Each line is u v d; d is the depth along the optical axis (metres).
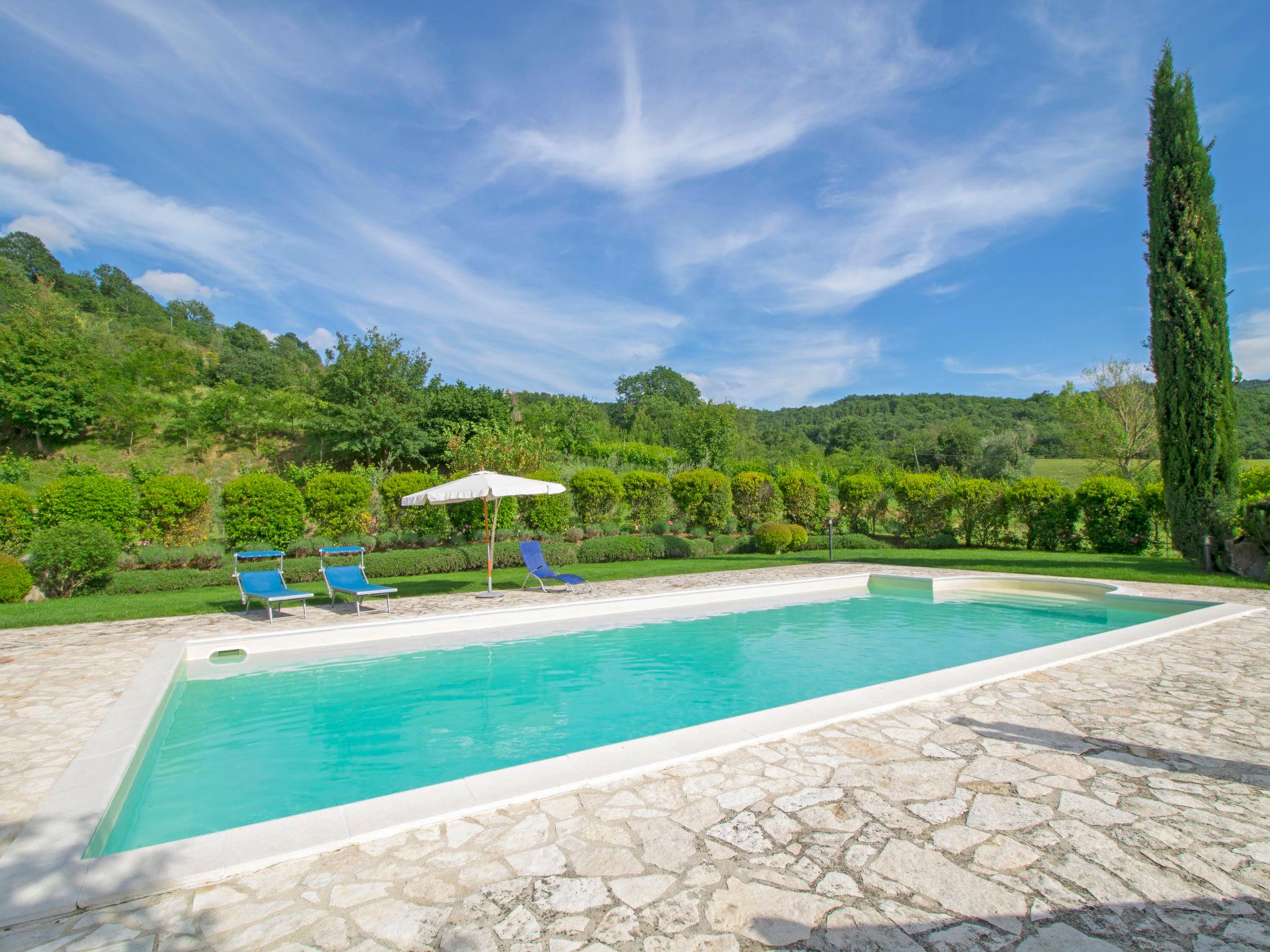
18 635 7.06
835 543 17.45
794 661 6.97
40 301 28.27
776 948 1.91
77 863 2.39
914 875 2.33
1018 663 5.36
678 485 18.41
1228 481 11.66
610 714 5.30
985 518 17.86
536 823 2.76
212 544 12.17
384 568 11.98
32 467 20.59
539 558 11.08
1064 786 3.09
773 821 2.75
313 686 6.03
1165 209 11.81
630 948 1.91
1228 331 11.72
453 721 5.13
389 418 26.91
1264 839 2.58
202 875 2.33
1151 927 2.01
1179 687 4.74
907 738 3.74
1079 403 21.91
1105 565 12.94
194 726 5.00
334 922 2.07
